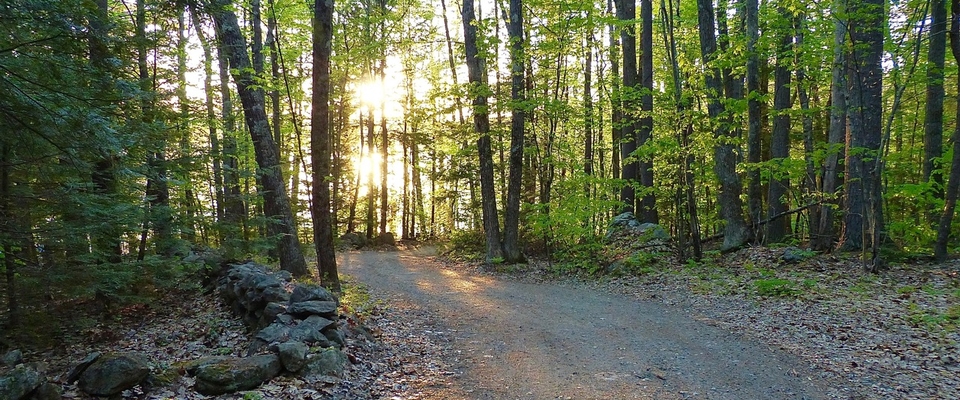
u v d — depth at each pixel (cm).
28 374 391
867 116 1061
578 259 1368
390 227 3198
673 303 938
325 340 570
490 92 1392
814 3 1154
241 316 796
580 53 1461
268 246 1094
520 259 1485
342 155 2556
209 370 458
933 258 989
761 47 1156
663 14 1216
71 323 771
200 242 1289
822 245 1161
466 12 1418
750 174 1300
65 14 462
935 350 598
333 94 1747
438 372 580
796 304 820
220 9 774
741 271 1074
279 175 1145
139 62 756
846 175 1102
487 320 822
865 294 827
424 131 2608
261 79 1083
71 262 737
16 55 468
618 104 1529
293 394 464
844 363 589
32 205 647
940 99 1254
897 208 1572
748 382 546
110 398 420
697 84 1197
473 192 2081
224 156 1036
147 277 883
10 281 683
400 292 1077
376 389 516
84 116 484
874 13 991
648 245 1357
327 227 905
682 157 1183
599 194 1427
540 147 1723
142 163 776
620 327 771
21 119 472
